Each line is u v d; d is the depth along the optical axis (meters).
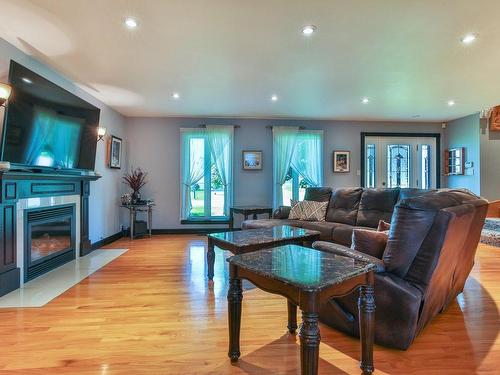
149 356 1.75
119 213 5.39
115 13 2.20
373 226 3.84
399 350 1.77
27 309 2.37
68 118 3.47
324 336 1.96
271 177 5.95
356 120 6.09
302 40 2.62
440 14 2.21
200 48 2.78
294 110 5.24
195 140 5.78
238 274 1.63
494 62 3.13
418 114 5.59
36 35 2.53
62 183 3.58
